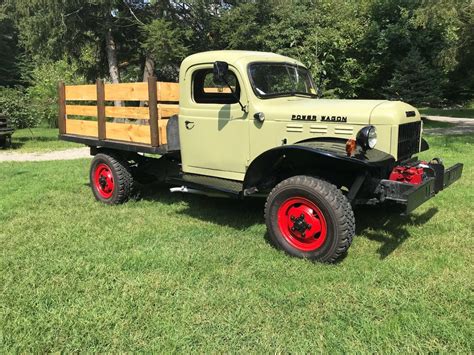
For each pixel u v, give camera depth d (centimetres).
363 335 285
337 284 350
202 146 492
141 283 357
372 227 476
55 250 430
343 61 1692
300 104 448
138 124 535
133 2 1800
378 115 407
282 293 338
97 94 579
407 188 383
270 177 449
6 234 477
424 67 1698
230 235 464
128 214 548
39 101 2016
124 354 271
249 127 454
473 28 1788
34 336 291
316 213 388
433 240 437
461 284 343
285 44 1606
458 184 641
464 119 1917
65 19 1678
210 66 473
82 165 930
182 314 311
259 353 270
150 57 1775
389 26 1712
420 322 296
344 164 406
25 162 1012
